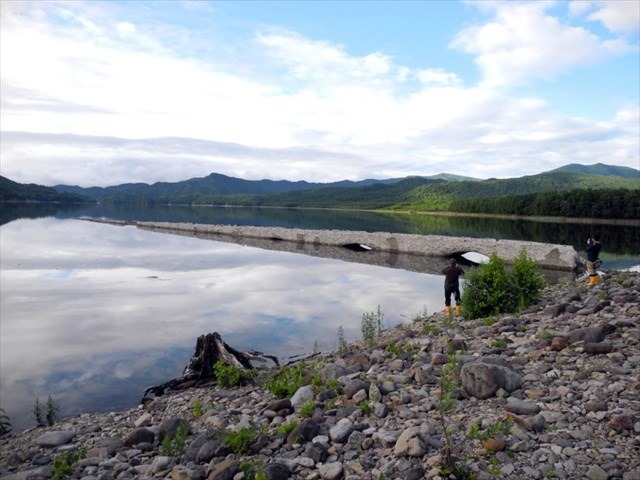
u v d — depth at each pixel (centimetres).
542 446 535
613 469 471
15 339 1579
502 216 13200
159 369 1294
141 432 739
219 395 1010
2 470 711
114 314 1934
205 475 571
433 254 4044
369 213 18075
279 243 5388
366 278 2862
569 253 3044
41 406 1052
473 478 480
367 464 546
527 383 733
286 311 1969
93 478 612
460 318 1526
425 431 586
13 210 14875
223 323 1775
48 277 2931
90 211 17900
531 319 1188
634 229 7650
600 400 634
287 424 693
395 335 1407
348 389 790
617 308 1149
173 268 3331
